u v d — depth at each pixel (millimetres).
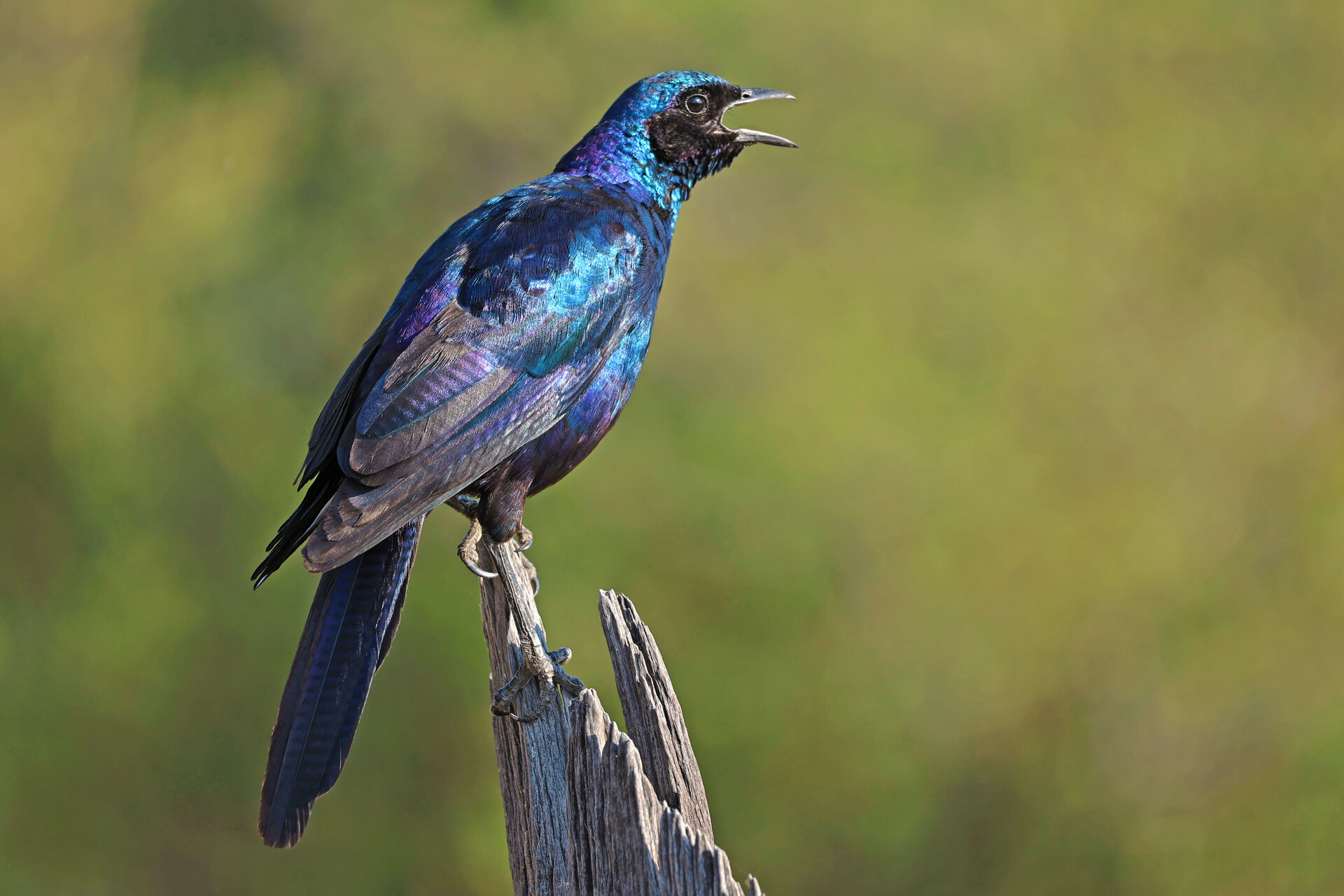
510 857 5934
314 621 6047
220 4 18188
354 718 5863
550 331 6656
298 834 5613
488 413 6434
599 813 4531
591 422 6879
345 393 6551
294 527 6379
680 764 5238
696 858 4145
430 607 15664
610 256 6945
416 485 6156
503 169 18141
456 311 6625
